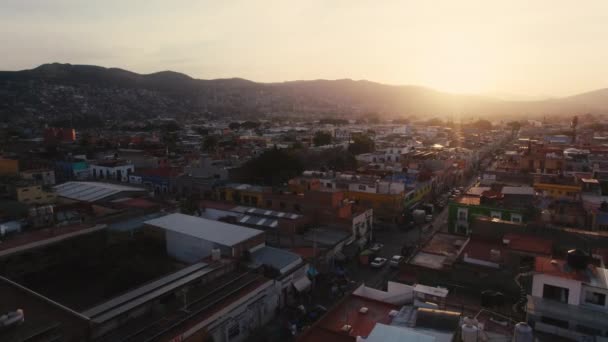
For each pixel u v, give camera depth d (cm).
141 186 8469
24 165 9762
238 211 6238
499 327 2527
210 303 3362
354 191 7506
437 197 9338
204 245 4484
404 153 11981
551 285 2492
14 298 2822
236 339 3528
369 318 2920
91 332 2642
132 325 2972
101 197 6619
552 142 14050
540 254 3275
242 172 9219
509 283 3238
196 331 3094
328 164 11050
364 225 6175
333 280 4831
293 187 7494
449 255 3894
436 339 2198
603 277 2480
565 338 2384
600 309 2372
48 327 2425
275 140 16838
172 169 9925
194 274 3712
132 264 4062
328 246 5178
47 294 3962
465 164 12069
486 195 6206
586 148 11588
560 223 5178
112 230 4925
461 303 3127
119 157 11394
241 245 4422
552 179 7044
